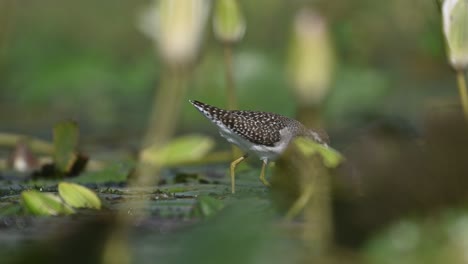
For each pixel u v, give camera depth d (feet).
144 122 65.51
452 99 56.54
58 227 29.30
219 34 40.91
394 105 61.67
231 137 42.06
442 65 69.15
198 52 21.20
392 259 24.18
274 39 72.38
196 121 62.08
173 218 30.14
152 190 36.52
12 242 27.50
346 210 29.30
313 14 21.91
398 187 29.60
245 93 60.90
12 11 74.08
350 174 31.50
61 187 32.17
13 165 46.42
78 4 78.23
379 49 70.95
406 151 31.91
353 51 68.95
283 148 41.37
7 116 66.54
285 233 26.78
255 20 73.00
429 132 33.09
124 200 33.76
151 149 46.14
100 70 68.95
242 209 30.22
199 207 30.68
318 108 21.98
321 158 31.40
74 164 42.55
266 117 42.09
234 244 24.68
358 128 54.44
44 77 68.59
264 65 61.98
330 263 23.77
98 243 27.14
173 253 25.23
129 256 25.53
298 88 21.74
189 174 41.93
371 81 63.46
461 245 24.22
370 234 26.25
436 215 26.53
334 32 69.21
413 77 69.26
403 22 71.20
